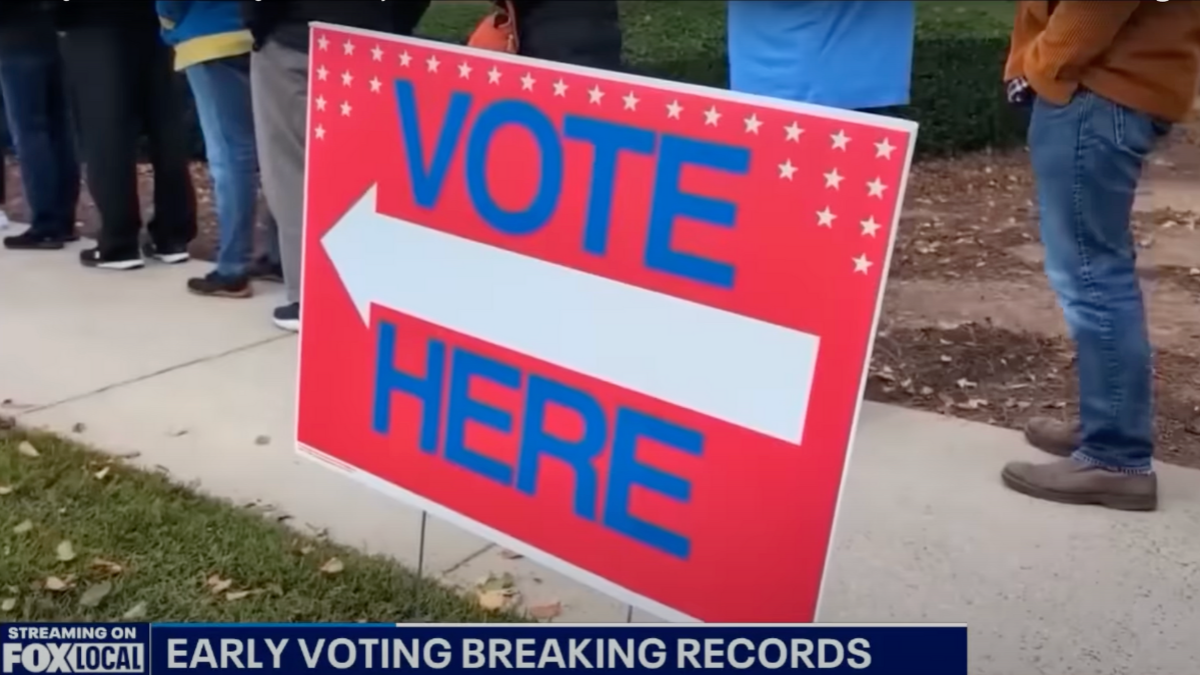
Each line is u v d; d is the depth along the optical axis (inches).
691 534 99.9
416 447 117.3
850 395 90.0
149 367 192.5
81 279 238.8
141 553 132.7
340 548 135.8
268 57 190.5
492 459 111.7
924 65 390.0
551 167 103.2
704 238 95.2
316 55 118.1
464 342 112.0
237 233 226.1
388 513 146.4
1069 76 134.6
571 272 103.3
